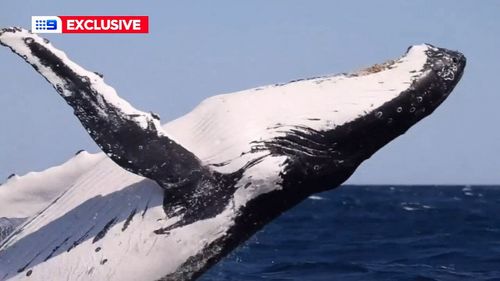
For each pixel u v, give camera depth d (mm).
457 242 81000
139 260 32094
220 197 32188
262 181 32219
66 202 34812
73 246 33094
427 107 35125
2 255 34562
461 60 36031
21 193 37250
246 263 60812
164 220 32188
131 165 31703
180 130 34750
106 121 31781
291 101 34219
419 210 171875
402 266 60500
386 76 35156
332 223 122562
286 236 92938
